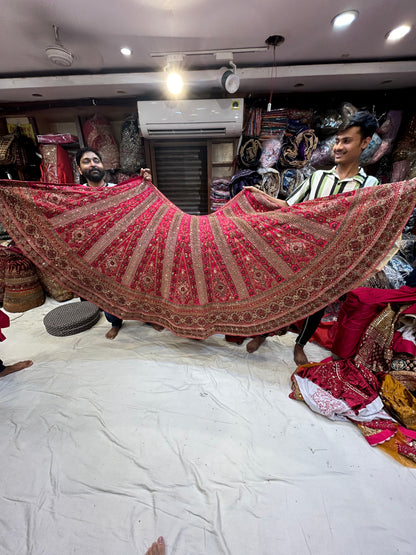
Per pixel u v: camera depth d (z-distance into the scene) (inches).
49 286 102.4
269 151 107.8
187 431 48.8
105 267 61.2
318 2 60.1
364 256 49.6
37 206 54.9
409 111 108.4
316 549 32.9
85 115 117.5
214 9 61.6
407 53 84.2
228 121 102.4
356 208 49.0
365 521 35.5
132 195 63.4
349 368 57.8
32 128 118.4
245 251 58.7
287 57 86.0
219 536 34.3
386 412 50.4
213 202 117.8
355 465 42.6
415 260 105.0
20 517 36.4
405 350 54.5
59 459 44.0
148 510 37.2
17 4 59.0
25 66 89.0
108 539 34.1
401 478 40.6
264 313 58.8
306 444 46.1
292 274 55.5
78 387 59.1
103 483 40.5
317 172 57.6
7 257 94.7
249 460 43.6
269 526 35.2
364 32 72.2
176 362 67.2
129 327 83.7
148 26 68.1
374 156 113.0
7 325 62.7
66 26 67.4
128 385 59.6
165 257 61.9
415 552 32.4
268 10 62.4
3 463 43.4
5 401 55.4
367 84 100.1
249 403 54.7
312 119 109.3
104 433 48.4
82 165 77.9
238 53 82.8
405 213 45.8
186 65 90.4
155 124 103.7
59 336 79.0
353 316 60.4
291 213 54.5
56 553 32.8
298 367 61.5
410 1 60.0
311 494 38.7
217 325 63.5
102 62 87.0
